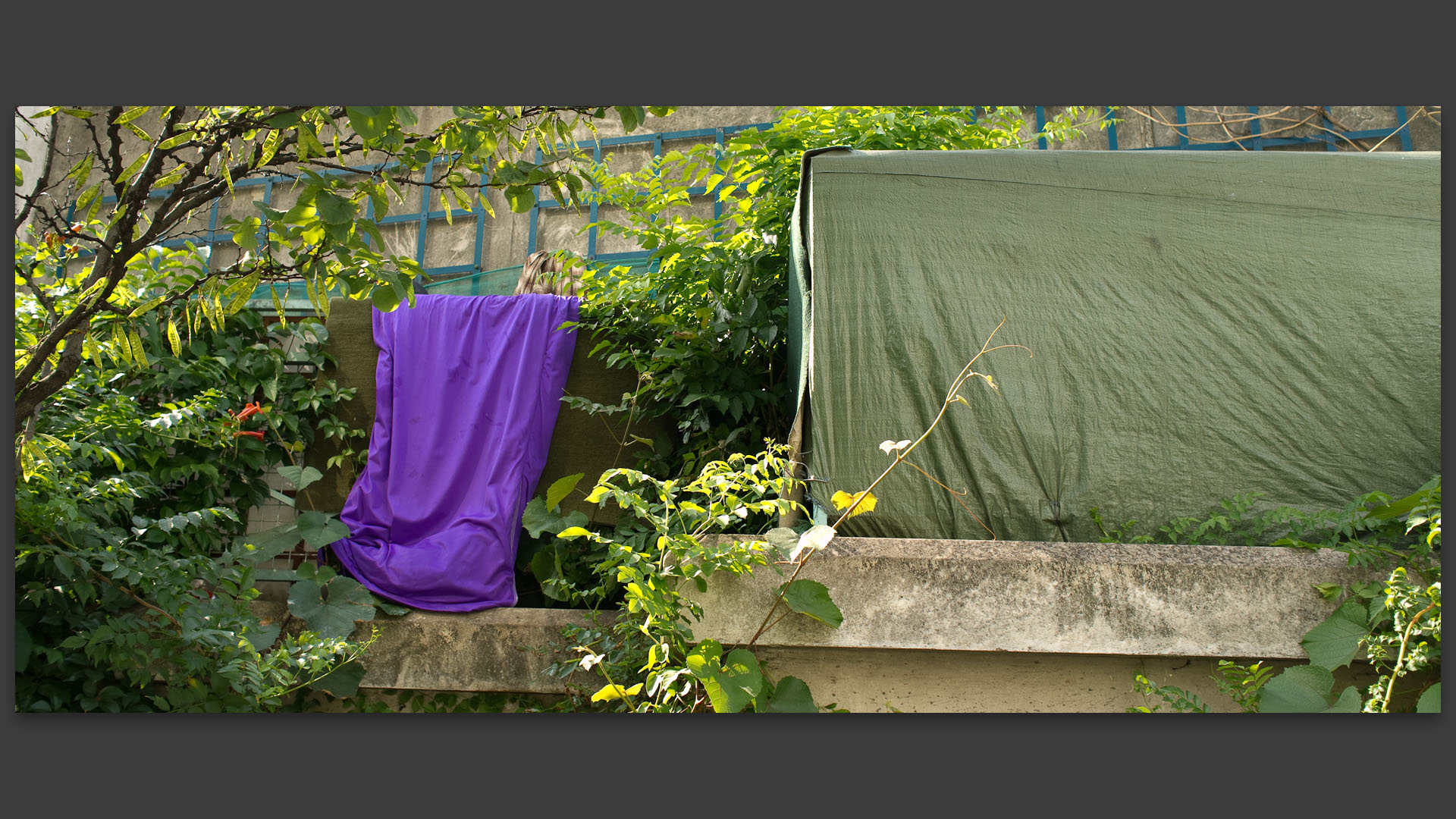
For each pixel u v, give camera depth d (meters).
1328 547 3.18
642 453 4.73
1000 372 3.52
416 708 3.89
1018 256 3.63
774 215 4.77
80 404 4.19
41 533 3.33
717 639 3.16
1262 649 3.05
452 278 7.23
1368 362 3.47
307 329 4.86
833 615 3.06
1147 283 3.59
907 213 3.68
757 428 4.56
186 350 4.69
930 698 3.24
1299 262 3.56
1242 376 3.50
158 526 3.56
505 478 4.38
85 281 3.25
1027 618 3.10
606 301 4.89
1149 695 3.17
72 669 3.47
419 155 2.73
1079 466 3.46
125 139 7.18
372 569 4.16
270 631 3.68
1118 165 3.72
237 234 2.48
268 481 4.81
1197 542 3.33
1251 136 6.94
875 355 3.56
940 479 3.47
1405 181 3.62
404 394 4.60
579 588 4.36
